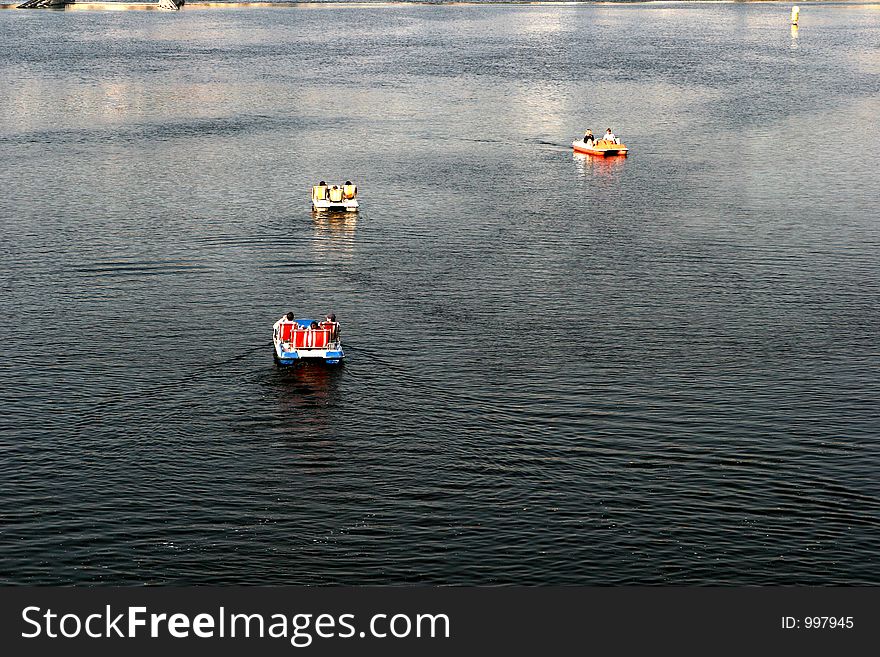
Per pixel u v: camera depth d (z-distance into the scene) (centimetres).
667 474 4075
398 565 3547
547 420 4519
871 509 3850
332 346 5094
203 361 5125
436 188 8981
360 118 12850
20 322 5638
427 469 4109
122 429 4406
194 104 14138
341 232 7519
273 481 4019
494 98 14725
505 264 6775
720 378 4962
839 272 6612
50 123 12450
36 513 3778
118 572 3497
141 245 7138
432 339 5447
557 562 3562
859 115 13050
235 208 8212
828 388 4853
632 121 12756
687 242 7300
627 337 5488
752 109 13688
